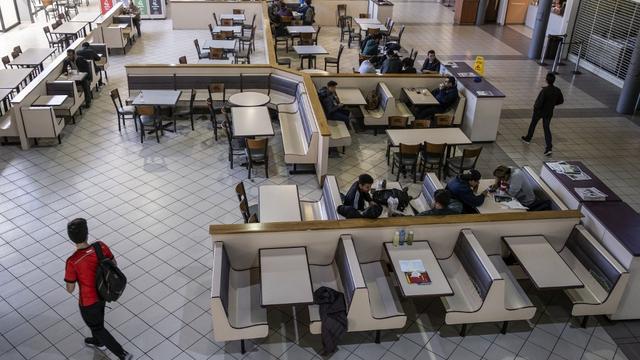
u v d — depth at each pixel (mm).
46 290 7133
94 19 17781
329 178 8102
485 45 19422
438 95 11867
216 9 19578
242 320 6094
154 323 6660
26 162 10180
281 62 14422
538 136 12219
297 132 10648
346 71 15961
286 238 6676
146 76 12211
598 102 14383
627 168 11031
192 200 9164
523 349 6477
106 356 6203
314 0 20500
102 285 5633
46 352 6215
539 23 17297
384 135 11844
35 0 21656
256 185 9688
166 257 7793
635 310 6797
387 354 6328
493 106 11359
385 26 18812
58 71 12367
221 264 6176
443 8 25641
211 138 11375
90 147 10812
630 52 15156
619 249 6672
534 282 6395
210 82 12430
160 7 20859
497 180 8273
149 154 10625
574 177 8094
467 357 6340
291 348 6359
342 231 6734
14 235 8148
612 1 15820
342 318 6160
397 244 6824
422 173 10125
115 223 8492
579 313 6617
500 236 7125
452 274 6895
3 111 12352
